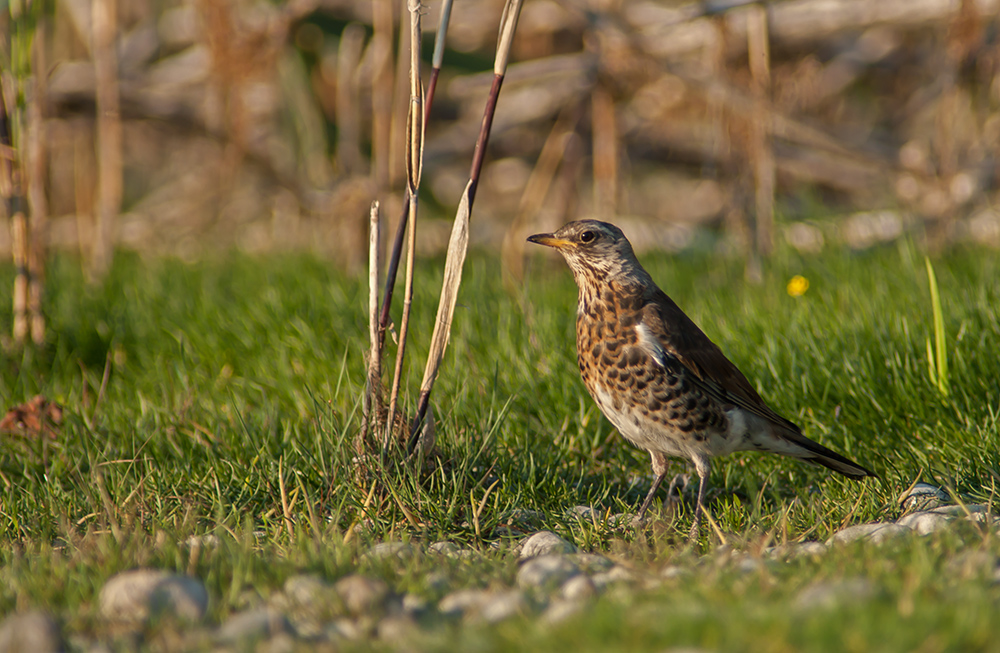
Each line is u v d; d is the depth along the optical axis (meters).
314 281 14.66
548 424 9.48
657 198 25.95
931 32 21.42
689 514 8.10
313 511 7.11
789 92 19.52
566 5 16.41
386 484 7.57
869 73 23.72
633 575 5.71
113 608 5.08
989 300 10.57
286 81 20.08
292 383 10.41
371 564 5.92
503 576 5.94
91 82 19.81
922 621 4.02
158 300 13.97
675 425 8.21
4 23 11.90
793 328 10.44
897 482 8.05
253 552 6.18
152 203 26.03
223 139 19.66
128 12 23.19
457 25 21.31
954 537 5.93
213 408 9.84
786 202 20.83
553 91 20.88
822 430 9.18
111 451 8.79
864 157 18.84
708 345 8.37
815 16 18.61
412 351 11.03
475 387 9.77
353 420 8.32
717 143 16.72
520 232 16.94
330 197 19.78
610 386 8.41
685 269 16.52
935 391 9.10
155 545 6.37
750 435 8.23
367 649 4.30
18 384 11.10
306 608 5.20
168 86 20.66
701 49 19.03
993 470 7.73
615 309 8.38
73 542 6.72
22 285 11.95
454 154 21.77
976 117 18.05
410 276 7.74
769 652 3.79
